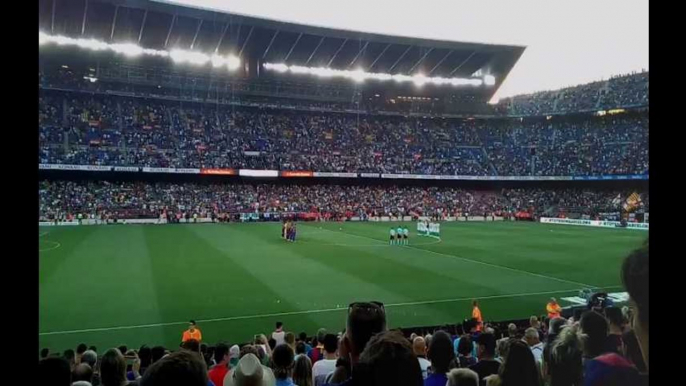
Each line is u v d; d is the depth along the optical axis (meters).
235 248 34.28
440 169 71.00
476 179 70.25
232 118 68.88
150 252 31.84
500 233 48.34
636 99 69.62
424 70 74.62
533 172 71.94
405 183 73.81
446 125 80.81
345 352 4.25
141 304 19.03
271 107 68.50
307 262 28.88
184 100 63.66
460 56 71.12
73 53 57.78
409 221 63.00
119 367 6.32
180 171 57.28
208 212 57.22
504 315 18.53
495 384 4.80
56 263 27.34
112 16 54.47
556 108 77.75
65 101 59.97
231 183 64.94
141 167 55.56
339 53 67.75
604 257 32.22
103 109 61.47
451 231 50.31
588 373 4.03
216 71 66.06
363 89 77.12
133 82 62.91
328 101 75.44
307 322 17.16
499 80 78.00
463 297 21.00
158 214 54.72
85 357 9.74
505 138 79.31
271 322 17.11
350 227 52.41
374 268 27.27
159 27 57.44
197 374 3.18
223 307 18.78
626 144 68.94
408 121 79.62
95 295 20.30
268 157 64.25
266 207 61.47
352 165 67.56
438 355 5.43
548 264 29.42
